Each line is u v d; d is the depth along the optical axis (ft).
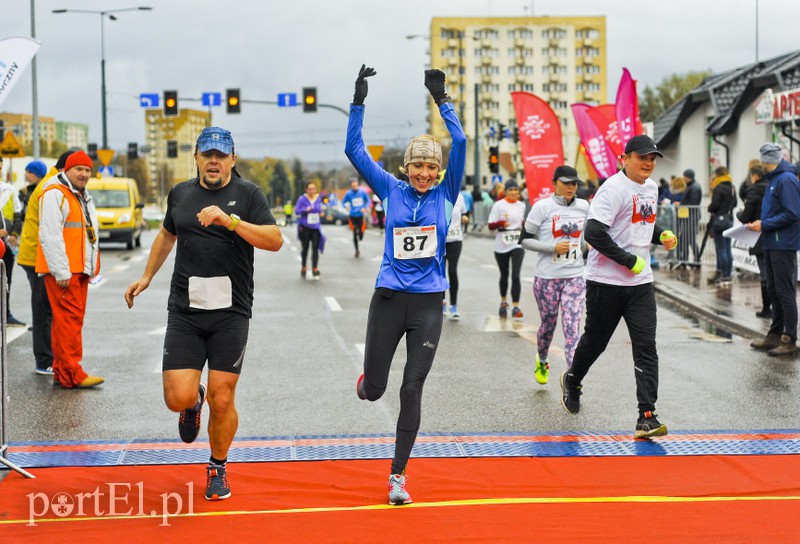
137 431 23.98
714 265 69.26
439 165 18.60
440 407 26.76
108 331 41.27
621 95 58.75
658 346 37.55
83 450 21.80
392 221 18.58
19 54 20.62
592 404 27.09
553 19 514.68
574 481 19.33
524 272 70.90
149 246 104.06
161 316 46.09
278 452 21.52
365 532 16.08
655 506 17.61
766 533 16.05
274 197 579.07
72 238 28.68
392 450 21.79
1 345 19.81
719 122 106.11
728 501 17.98
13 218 40.60
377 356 18.49
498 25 511.40
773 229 34.53
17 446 22.20
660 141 123.34
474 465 20.56
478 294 56.70
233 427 18.16
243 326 18.37
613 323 23.79
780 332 36.01
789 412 26.09
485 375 31.63
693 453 21.52
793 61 93.40
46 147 428.97
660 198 78.74
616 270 23.16
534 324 43.80
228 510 17.35
